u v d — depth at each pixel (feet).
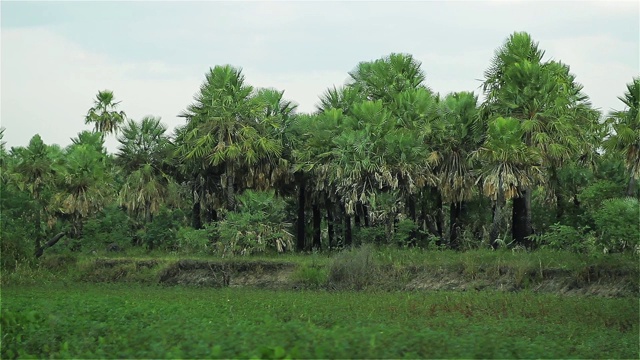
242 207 167.94
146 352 40.86
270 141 178.29
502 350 40.63
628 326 68.28
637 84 141.90
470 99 158.81
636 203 116.57
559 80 156.66
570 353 46.93
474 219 176.35
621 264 105.81
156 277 142.72
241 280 137.39
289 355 34.68
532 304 83.76
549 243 137.28
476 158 149.79
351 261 124.36
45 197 181.98
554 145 143.13
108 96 256.73
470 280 116.16
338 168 156.35
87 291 113.91
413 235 163.32
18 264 147.43
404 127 163.32
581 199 150.10
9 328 56.80
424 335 42.16
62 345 48.62
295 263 135.54
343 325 58.44
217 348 36.55
